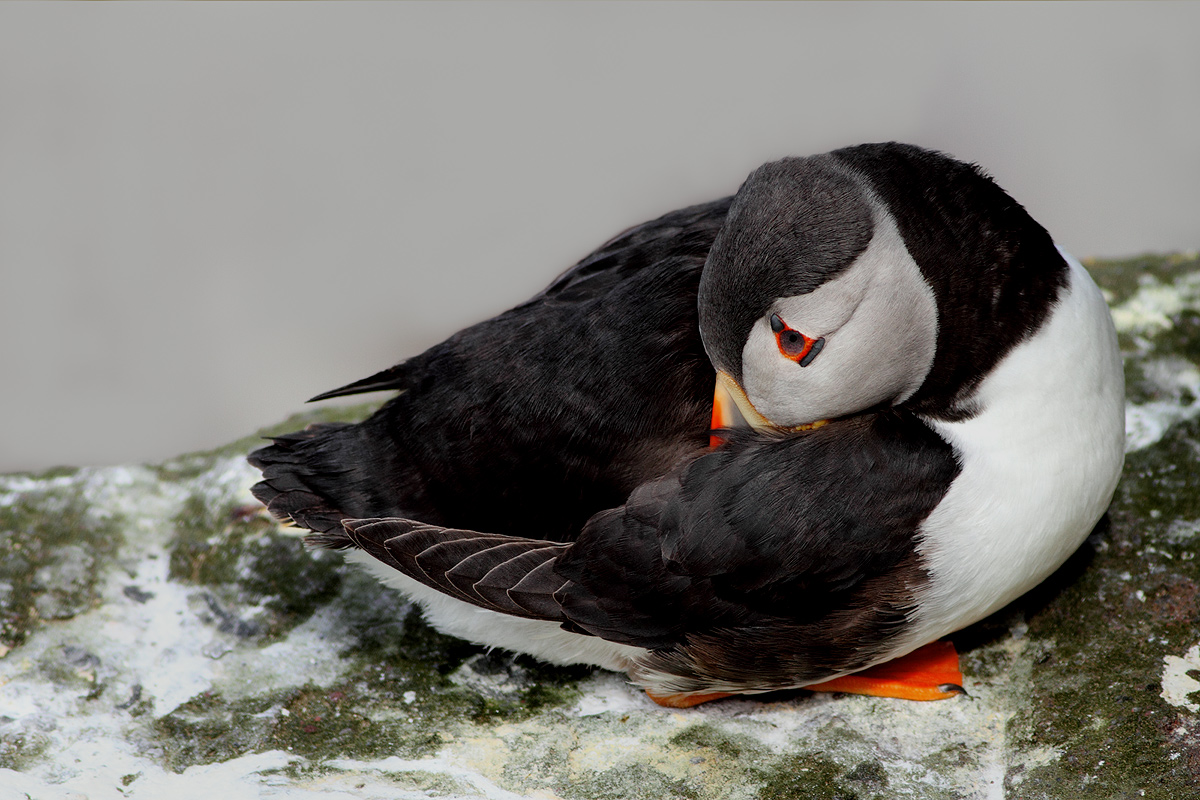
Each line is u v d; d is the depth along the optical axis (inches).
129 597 289.7
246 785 235.5
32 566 293.9
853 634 231.1
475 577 233.8
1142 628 251.6
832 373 212.2
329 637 278.1
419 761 241.4
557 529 241.0
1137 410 307.6
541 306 249.9
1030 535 223.8
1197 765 217.5
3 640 273.4
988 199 218.8
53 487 323.9
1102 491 232.8
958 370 219.8
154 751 246.5
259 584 293.4
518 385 236.1
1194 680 236.2
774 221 205.9
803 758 235.6
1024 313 217.5
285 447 270.2
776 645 232.5
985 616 253.1
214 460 340.8
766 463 219.8
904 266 209.2
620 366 229.5
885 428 221.9
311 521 252.2
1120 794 215.6
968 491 218.5
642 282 234.2
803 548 218.4
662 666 244.8
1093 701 236.5
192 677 266.7
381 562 259.3
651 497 226.8
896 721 243.1
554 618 235.3
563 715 253.9
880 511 217.5
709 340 218.4
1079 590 263.3
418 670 267.7
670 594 228.8
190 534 309.7
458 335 258.1
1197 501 280.1
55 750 245.1
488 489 241.1
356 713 255.9
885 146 222.5
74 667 267.4
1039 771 224.8
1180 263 371.9
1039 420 219.0
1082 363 221.6
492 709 256.2
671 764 237.3
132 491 325.1
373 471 253.3
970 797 223.5
